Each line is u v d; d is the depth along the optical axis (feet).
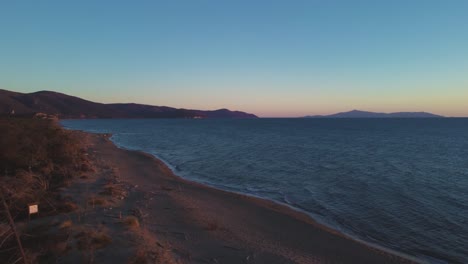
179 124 575.79
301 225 50.19
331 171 96.63
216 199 64.49
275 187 77.87
